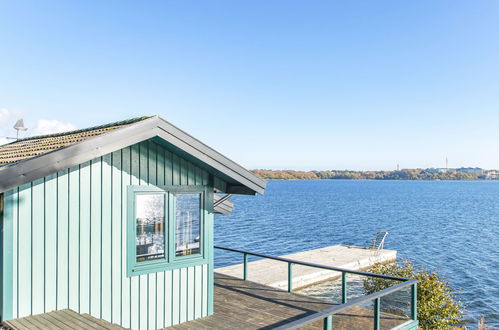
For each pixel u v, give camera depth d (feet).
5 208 14.92
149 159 19.77
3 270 14.84
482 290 69.46
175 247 20.92
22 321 14.73
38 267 15.80
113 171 18.35
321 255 82.84
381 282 35.24
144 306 19.48
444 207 260.21
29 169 13.82
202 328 20.07
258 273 60.49
